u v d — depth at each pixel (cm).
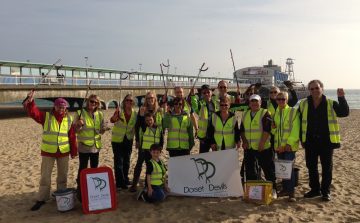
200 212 638
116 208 659
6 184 845
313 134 680
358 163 1074
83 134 699
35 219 616
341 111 657
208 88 767
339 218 609
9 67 3322
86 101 723
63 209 645
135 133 747
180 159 729
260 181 682
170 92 3316
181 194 720
